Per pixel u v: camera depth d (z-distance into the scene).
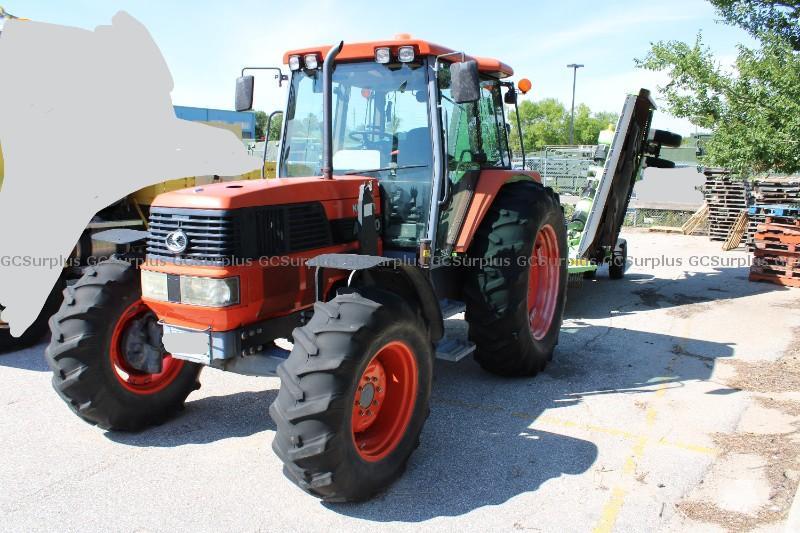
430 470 3.74
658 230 15.43
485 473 3.71
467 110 4.99
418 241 4.55
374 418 3.56
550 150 18.89
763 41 7.40
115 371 4.07
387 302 3.39
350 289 3.46
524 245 4.81
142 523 3.18
